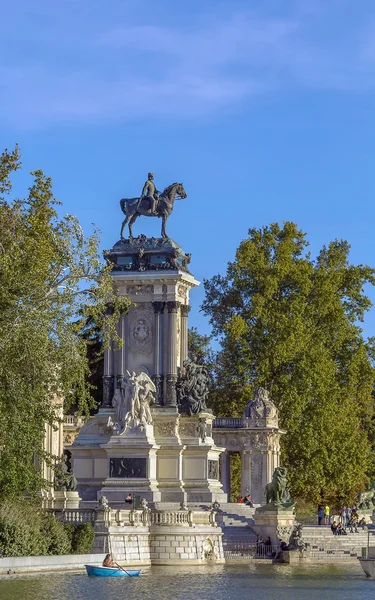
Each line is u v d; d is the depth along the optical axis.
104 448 157.00
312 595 99.50
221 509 157.00
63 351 104.06
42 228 105.50
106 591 97.75
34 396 103.19
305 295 192.50
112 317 109.44
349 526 161.50
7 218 106.75
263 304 189.88
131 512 125.31
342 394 192.25
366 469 195.62
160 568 123.44
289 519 147.38
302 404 184.75
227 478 182.38
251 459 180.12
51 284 105.06
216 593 99.75
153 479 157.38
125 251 164.50
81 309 105.69
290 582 112.12
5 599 89.31
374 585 110.12
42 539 112.56
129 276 162.62
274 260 195.38
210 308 198.62
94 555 116.06
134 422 158.00
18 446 104.50
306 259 197.62
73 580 105.50
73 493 137.50
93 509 122.75
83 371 106.88
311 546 147.75
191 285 167.75
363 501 177.12
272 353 187.50
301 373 185.62
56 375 105.75
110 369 163.88
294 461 186.75
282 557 143.38
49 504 132.00
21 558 108.25
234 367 191.00
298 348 187.00
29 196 108.56
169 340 163.12
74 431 172.38
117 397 160.25
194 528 128.38
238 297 196.12
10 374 100.31
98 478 160.25
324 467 187.38
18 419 101.19
